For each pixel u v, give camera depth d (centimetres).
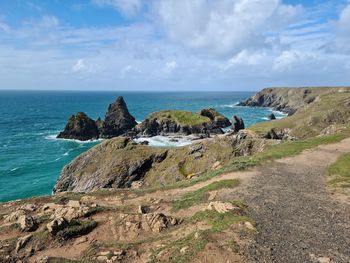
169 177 5706
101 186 6028
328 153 4203
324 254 1742
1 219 2883
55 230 2331
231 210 2317
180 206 2762
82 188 6159
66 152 10281
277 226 2089
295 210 2380
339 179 3078
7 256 2089
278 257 1700
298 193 2772
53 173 7994
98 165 6369
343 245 1842
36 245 2241
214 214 2298
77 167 6481
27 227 2483
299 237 1938
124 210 2770
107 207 2848
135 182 5875
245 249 1764
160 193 3453
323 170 3481
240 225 2045
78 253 2142
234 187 2997
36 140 12112
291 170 3525
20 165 8656
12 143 11519
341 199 2592
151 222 2433
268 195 2731
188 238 1969
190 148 6175
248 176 3353
